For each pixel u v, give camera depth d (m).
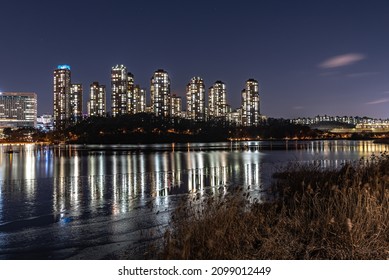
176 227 11.48
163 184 30.05
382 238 8.33
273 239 8.36
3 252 11.76
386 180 11.31
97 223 15.45
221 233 8.06
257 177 33.41
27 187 29.16
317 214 10.01
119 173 41.91
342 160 55.09
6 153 109.88
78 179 35.44
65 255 11.35
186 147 147.12
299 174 19.09
